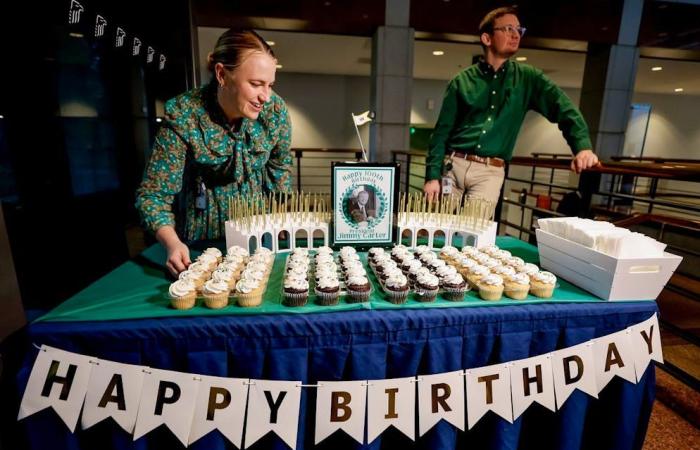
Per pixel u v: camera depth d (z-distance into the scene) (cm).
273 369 83
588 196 209
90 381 78
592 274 98
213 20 404
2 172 175
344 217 126
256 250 116
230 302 88
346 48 553
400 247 122
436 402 87
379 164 123
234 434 82
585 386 94
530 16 448
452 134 202
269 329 81
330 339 83
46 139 194
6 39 173
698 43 482
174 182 114
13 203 179
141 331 78
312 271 106
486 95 182
